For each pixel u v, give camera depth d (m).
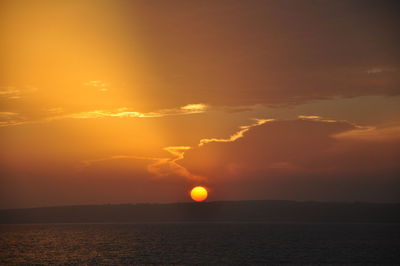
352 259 66.38
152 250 80.00
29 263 64.06
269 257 68.88
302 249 81.06
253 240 104.88
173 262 63.78
